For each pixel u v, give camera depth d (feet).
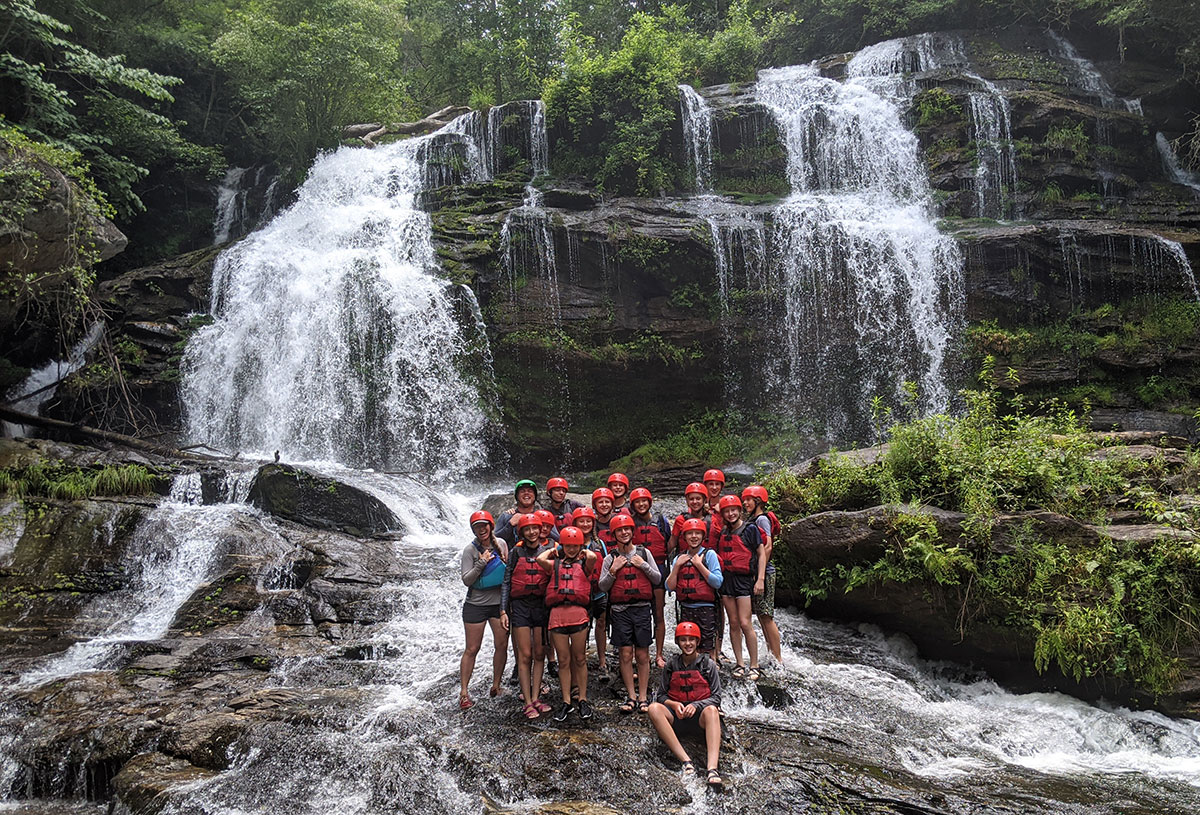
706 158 73.05
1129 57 75.56
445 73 96.17
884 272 60.34
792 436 59.57
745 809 18.22
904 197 68.54
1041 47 77.15
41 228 42.55
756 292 61.05
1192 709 23.73
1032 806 18.76
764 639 29.07
